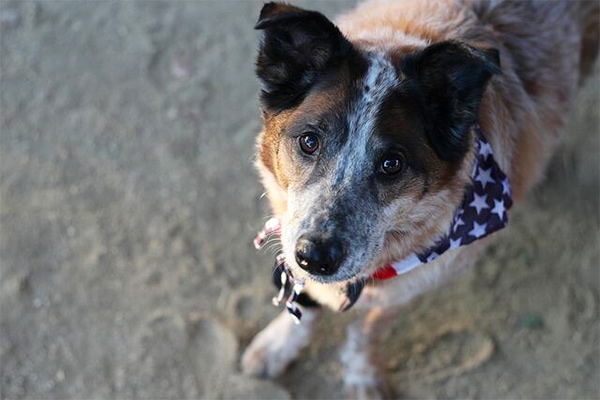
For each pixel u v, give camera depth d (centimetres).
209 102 108
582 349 94
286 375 91
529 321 96
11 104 106
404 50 70
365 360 90
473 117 68
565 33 86
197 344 92
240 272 97
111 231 98
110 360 91
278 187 72
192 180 102
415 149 67
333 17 116
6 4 114
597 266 100
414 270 77
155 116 107
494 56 65
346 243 66
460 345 94
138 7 116
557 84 85
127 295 94
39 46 111
